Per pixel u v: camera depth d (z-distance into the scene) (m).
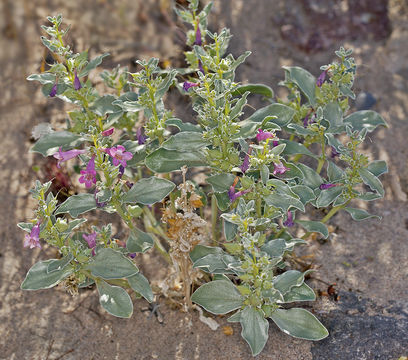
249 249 0.37
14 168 0.57
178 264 0.43
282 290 0.41
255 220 0.40
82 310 0.47
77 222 0.40
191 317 0.46
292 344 0.44
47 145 0.44
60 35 0.42
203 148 0.42
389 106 0.61
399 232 0.51
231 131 0.39
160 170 0.42
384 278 0.48
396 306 0.45
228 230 0.41
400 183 0.55
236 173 0.51
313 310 0.45
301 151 0.44
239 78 0.63
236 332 0.45
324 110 0.45
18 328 0.46
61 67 0.42
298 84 0.47
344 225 0.52
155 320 0.46
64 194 0.54
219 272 0.41
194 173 0.55
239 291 0.41
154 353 0.44
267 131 0.39
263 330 0.39
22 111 0.62
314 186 0.44
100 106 0.44
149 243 0.42
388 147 0.57
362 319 0.45
